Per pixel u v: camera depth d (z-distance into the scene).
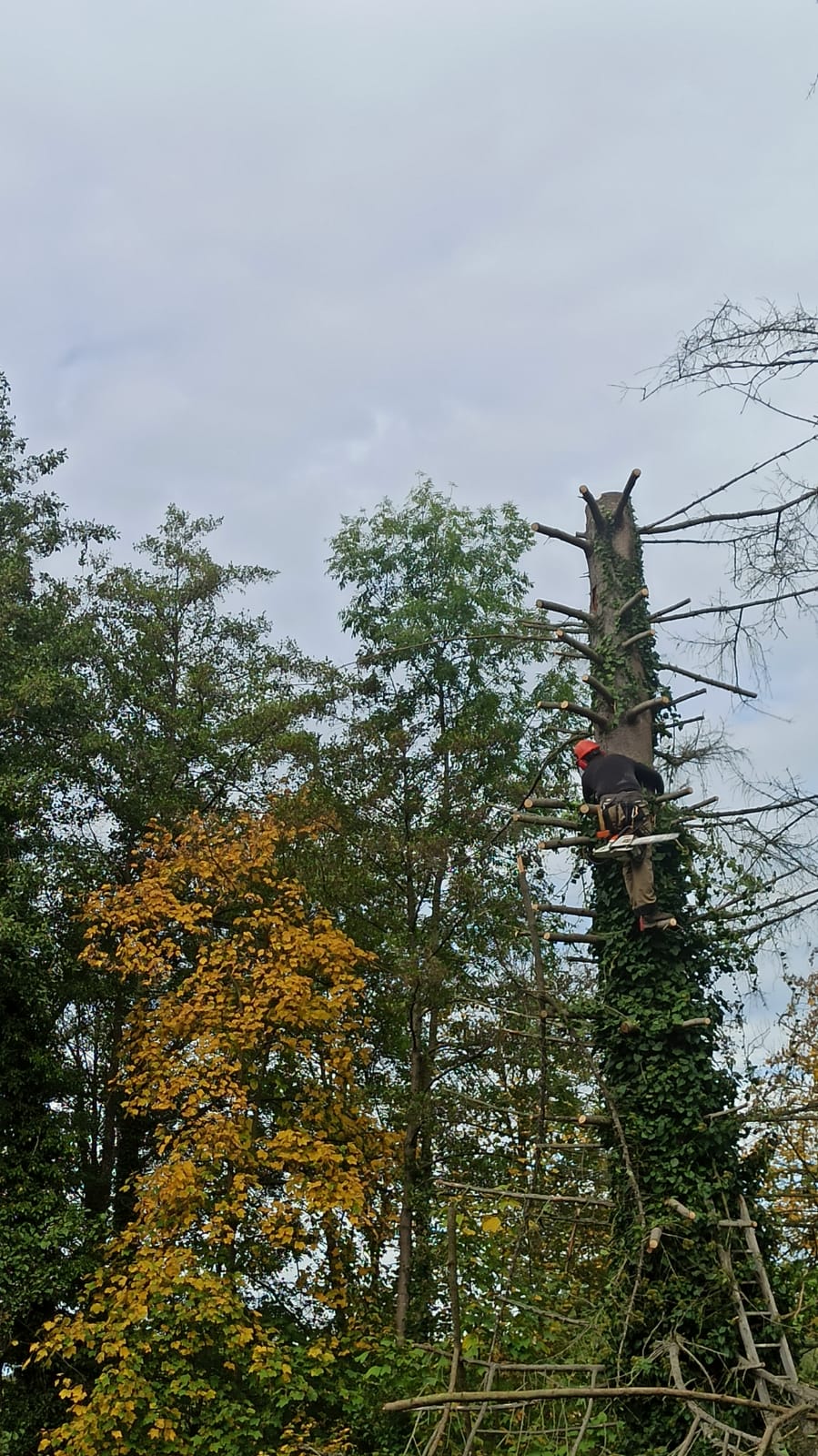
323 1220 16.67
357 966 19.84
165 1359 15.42
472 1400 7.35
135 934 18.28
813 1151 13.01
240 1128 16.64
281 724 21.16
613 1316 9.68
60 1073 18.95
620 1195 10.26
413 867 19.62
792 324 9.38
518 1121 17.22
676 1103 10.16
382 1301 18.38
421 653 21.19
